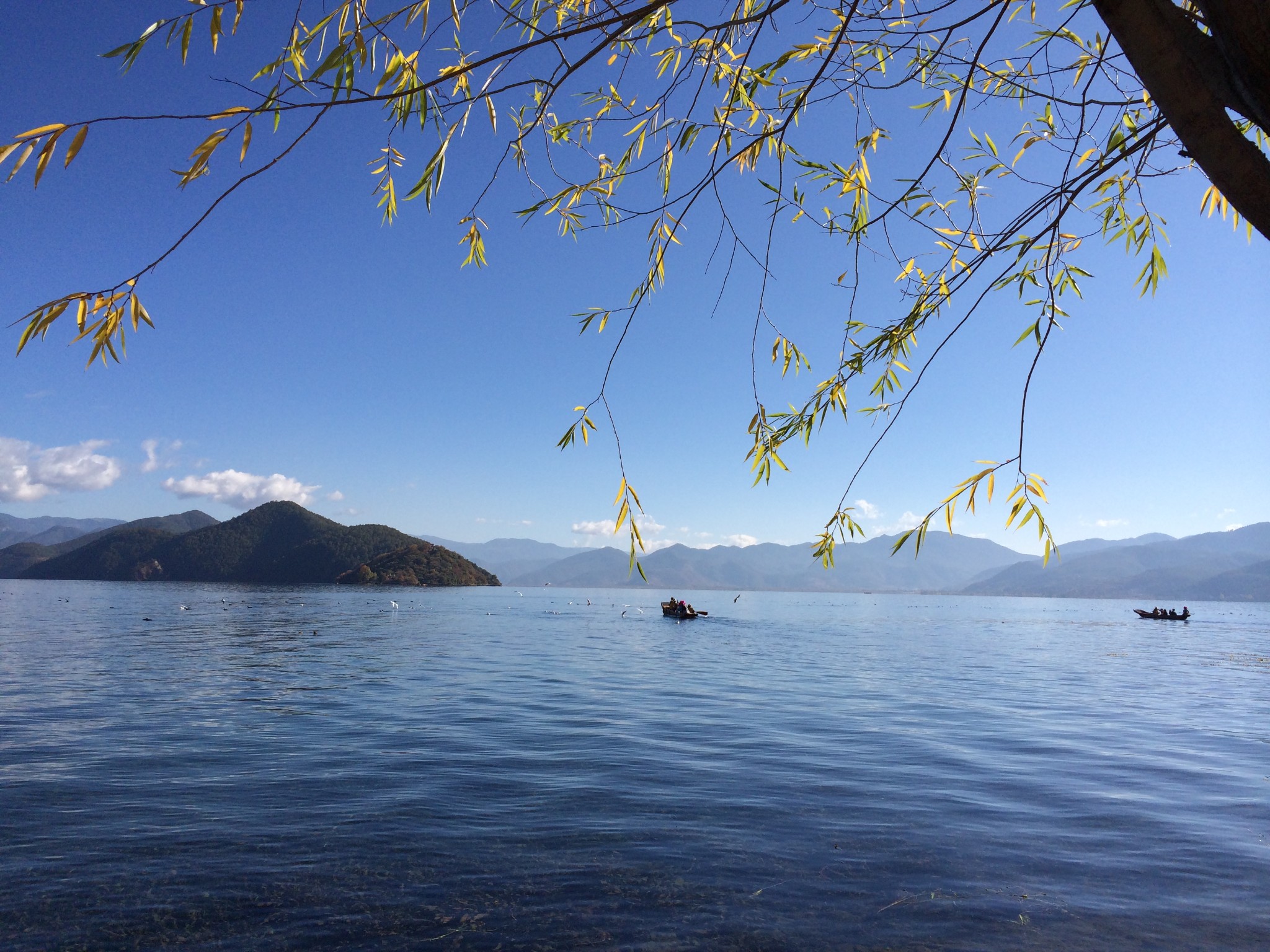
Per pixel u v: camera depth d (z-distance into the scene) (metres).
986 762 13.35
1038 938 6.65
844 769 12.66
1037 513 3.59
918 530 3.71
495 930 6.69
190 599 111.19
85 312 2.65
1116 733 16.34
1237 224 4.67
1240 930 6.82
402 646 38.72
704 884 7.73
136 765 12.41
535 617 76.12
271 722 16.58
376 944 6.41
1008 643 50.44
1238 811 10.45
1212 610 185.75
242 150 2.57
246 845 8.66
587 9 3.97
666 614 78.00
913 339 4.38
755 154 4.13
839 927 6.84
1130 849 8.88
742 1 4.08
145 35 2.45
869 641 49.50
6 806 10.07
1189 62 2.06
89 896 7.25
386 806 10.20
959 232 4.31
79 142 2.33
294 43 2.97
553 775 12.05
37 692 20.97
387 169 3.99
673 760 13.21
